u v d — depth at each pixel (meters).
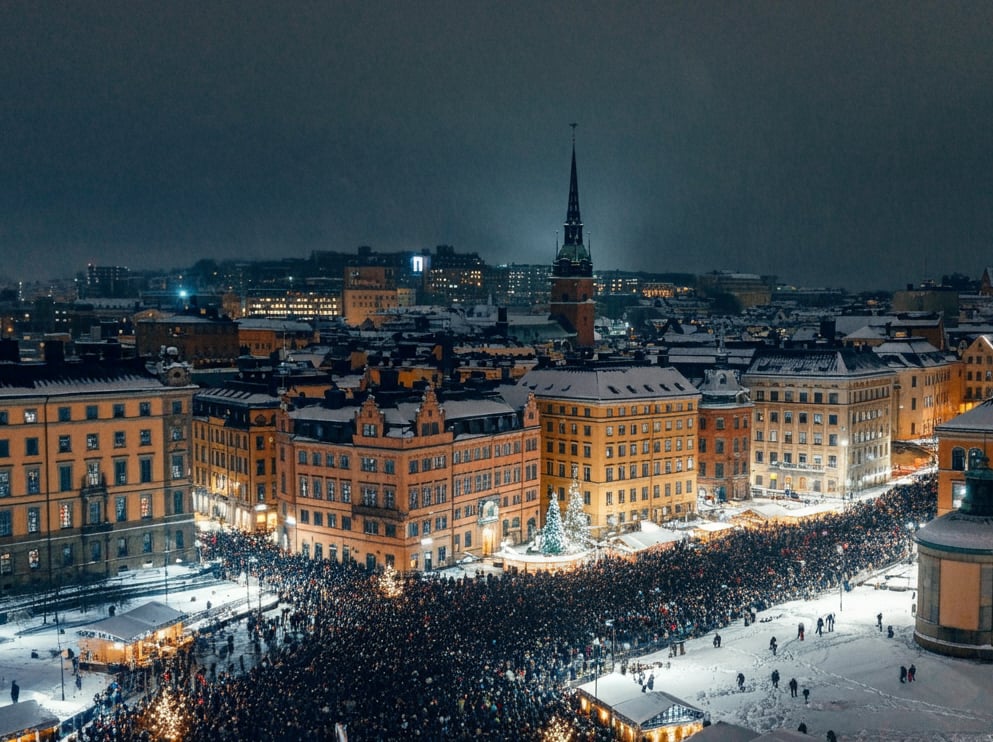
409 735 71.94
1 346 127.75
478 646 89.12
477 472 138.88
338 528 134.38
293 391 158.75
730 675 89.88
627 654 93.44
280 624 101.81
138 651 92.25
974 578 93.56
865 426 184.75
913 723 79.31
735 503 168.38
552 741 70.62
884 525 137.12
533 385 162.00
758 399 187.62
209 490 163.50
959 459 128.25
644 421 157.12
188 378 130.00
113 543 123.62
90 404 121.62
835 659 93.56
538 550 127.94
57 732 75.31
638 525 156.38
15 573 115.88
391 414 131.88
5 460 115.19
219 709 76.19
